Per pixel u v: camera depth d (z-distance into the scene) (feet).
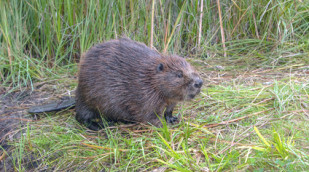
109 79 12.10
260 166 9.30
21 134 12.30
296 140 10.41
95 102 12.53
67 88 15.85
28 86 15.99
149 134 11.72
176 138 11.41
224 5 19.02
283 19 18.34
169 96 11.94
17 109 14.38
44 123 13.32
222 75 16.44
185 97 11.88
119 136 12.11
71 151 11.52
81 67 12.76
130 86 11.94
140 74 11.90
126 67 12.03
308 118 11.85
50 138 12.26
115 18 17.53
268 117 12.26
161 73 11.75
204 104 13.57
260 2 18.93
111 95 12.14
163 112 12.35
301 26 18.38
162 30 18.11
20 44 16.60
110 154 10.76
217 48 18.93
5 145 12.42
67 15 17.24
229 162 9.56
